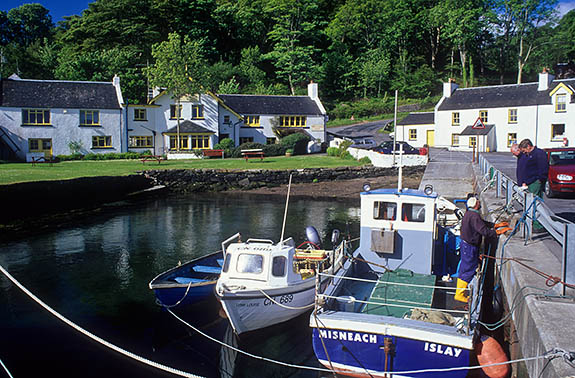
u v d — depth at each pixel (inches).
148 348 383.9
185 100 1889.8
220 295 369.4
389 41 3430.1
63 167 1387.8
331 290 329.1
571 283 233.8
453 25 3157.0
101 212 1037.2
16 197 885.8
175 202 1206.9
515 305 258.2
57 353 368.5
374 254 399.5
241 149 1884.8
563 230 236.4
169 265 621.0
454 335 265.7
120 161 1675.7
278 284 404.2
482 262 367.6
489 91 1967.3
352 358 295.3
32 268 603.5
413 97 3193.9
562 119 1710.1
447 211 587.5
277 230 853.8
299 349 388.2
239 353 378.9
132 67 2556.6
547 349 176.6
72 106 1759.4
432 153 1743.4
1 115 1672.0
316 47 3481.8
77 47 2709.2
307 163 1612.9
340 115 2920.8
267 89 2851.9
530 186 412.5
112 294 508.1
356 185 1424.7
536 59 3292.3
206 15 3127.5
